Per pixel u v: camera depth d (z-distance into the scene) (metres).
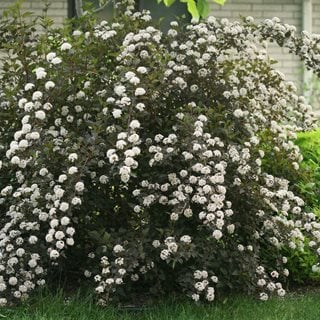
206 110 6.05
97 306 5.80
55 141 5.98
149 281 6.39
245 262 6.15
